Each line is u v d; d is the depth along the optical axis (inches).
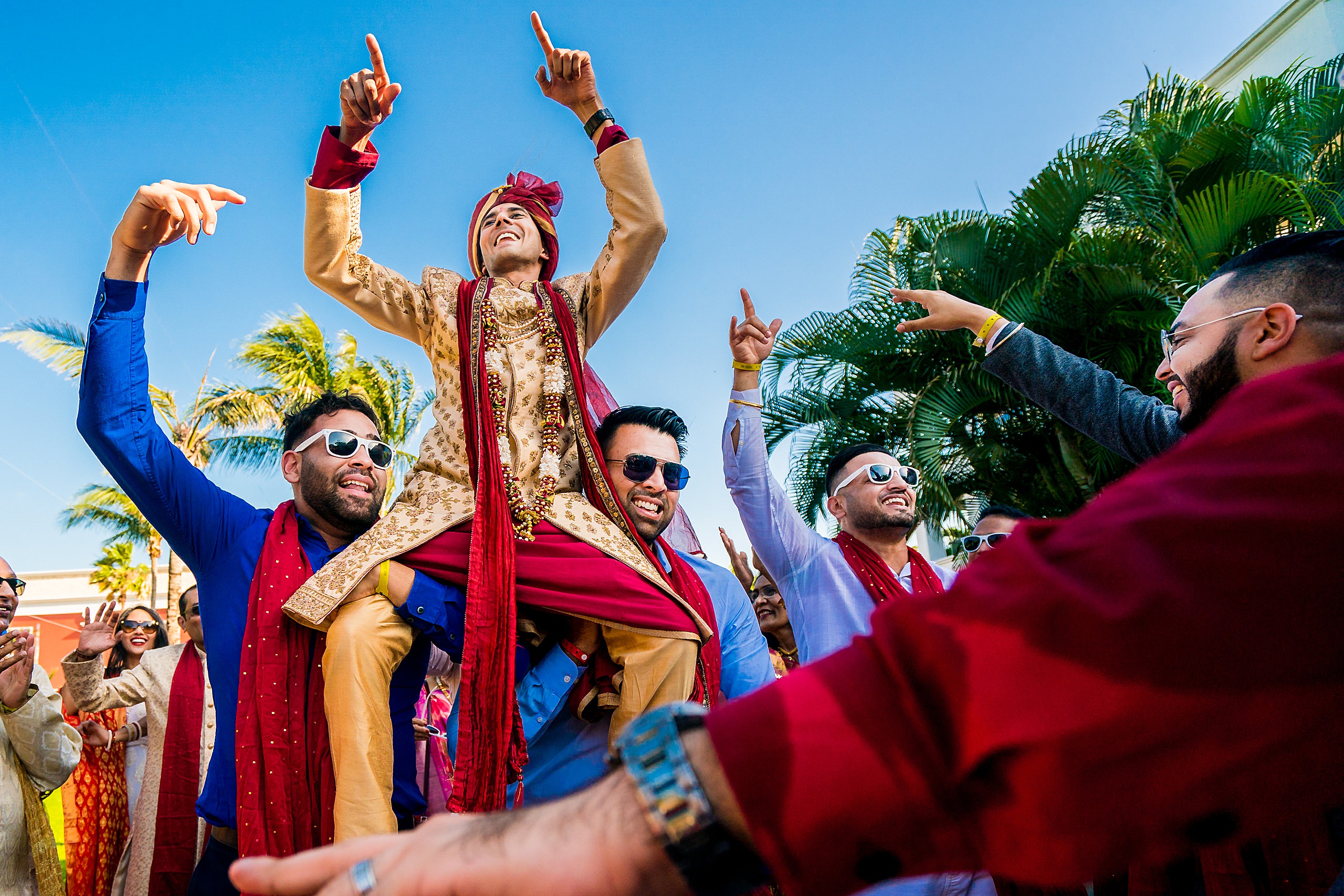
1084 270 428.8
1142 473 23.8
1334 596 19.6
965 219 497.4
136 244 101.8
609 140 117.7
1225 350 59.2
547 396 107.4
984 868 21.7
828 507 175.5
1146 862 20.9
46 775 161.3
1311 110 490.0
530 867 21.8
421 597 94.3
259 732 93.2
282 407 853.8
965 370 462.0
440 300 112.1
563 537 102.6
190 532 107.8
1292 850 62.9
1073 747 19.6
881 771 21.0
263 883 24.1
